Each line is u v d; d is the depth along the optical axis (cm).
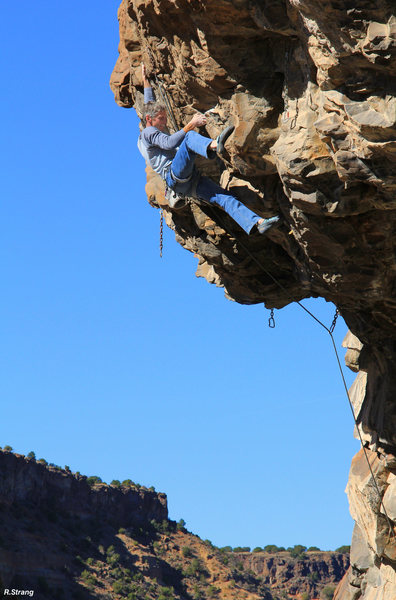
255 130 981
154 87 1180
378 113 783
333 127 842
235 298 1530
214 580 14462
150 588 13050
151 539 15175
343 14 732
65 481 14612
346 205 959
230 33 912
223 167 1141
